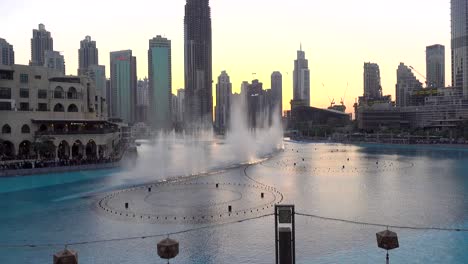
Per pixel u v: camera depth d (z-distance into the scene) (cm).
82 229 7406
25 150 15312
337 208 8969
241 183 12481
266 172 15212
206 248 6381
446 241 6644
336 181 12888
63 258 4066
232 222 7731
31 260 5922
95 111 19188
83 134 15762
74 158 15350
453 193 10681
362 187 11725
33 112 15275
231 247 6419
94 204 9412
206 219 8000
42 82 15988
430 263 5762
